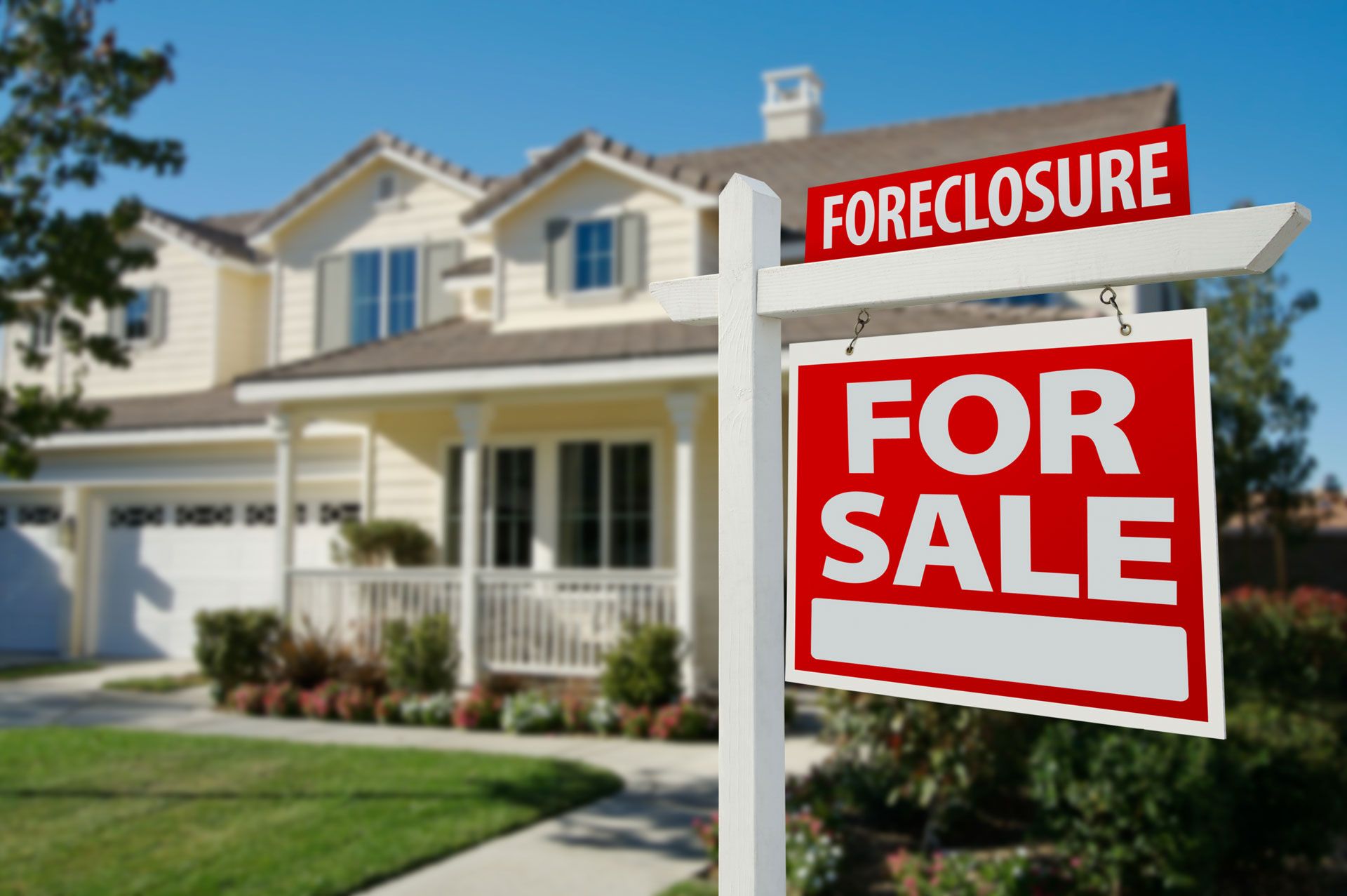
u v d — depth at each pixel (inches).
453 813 274.5
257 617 453.4
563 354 422.3
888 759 257.1
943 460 70.9
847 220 77.5
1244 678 360.2
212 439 568.4
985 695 67.7
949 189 73.4
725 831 73.8
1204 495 61.8
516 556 514.6
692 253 481.7
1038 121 579.8
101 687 498.6
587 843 255.9
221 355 656.4
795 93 717.9
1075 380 66.7
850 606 73.5
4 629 636.1
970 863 218.1
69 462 620.4
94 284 328.2
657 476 493.7
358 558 508.1
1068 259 67.0
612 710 390.3
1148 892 219.1
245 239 700.7
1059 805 229.6
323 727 403.5
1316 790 260.7
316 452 571.8
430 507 537.3
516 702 398.9
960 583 69.4
